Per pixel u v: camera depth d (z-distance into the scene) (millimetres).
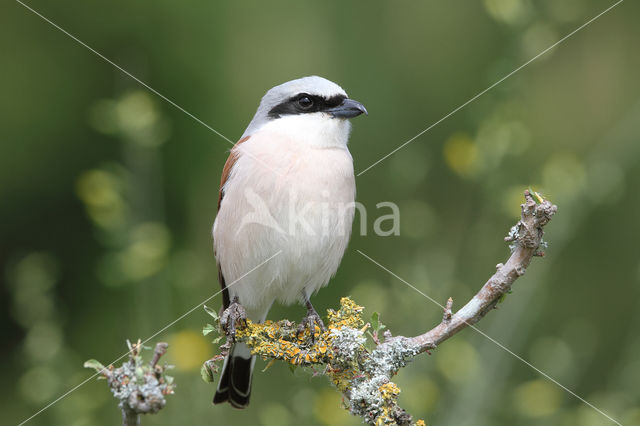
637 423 8734
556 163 10070
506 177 10148
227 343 6336
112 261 9500
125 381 4887
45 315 9289
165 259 9719
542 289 9648
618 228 11781
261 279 8047
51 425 9391
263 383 10000
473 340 9461
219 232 8125
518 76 10133
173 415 8867
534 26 10227
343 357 6004
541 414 8969
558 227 9664
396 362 5965
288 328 6766
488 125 9969
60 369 9000
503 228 10383
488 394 8875
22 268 9578
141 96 10086
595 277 11633
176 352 9055
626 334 10891
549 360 9352
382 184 11992
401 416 5590
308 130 8000
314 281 8219
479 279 9906
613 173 9891
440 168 12023
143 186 9891
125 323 10344
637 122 10359
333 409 8680
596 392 10227
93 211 9523
